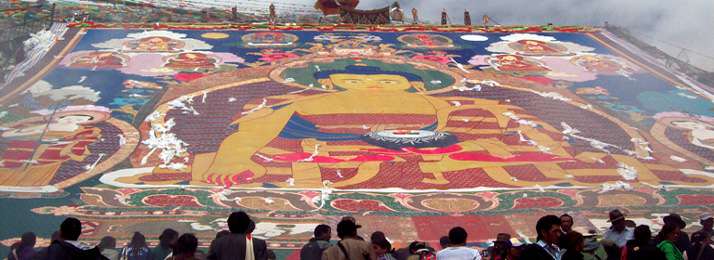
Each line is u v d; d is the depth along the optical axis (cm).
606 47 3036
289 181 1855
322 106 2344
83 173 1848
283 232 1577
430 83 2584
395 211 1711
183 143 2055
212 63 2672
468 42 3041
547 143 2145
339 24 3169
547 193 1834
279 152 2020
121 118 2194
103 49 2745
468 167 1970
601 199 1806
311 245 1052
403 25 3212
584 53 2955
